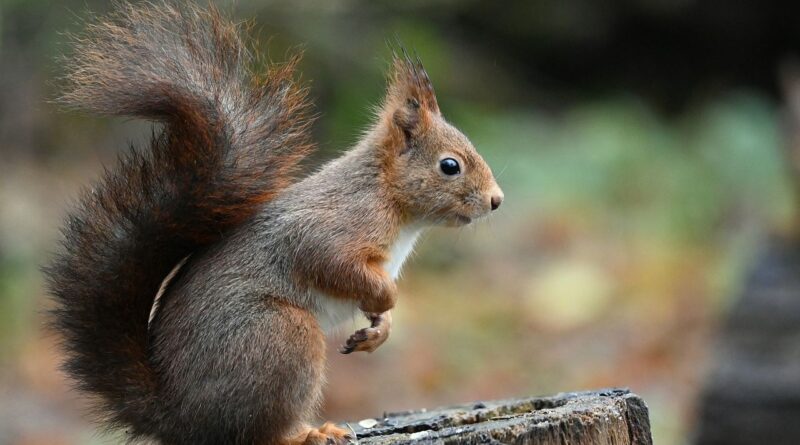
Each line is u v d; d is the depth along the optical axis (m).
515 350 16.77
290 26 18.41
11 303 16.17
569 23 24.08
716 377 10.92
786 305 11.45
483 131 20.83
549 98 23.92
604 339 16.92
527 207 20.61
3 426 13.70
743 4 23.94
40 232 16.81
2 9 17.12
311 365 6.11
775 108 23.19
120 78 6.11
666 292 18.12
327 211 6.62
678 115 24.45
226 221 6.40
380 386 15.61
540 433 6.00
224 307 6.10
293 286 6.35
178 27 6.35
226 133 6.29
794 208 13.71
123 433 6.21
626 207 20.88
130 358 6.08
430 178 7.08
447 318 17.72
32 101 17.91
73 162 18.38
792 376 10.64
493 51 23.97
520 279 18.95
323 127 18.20
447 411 7.07
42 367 15.23
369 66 18.66
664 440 13.23
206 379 5.97
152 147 6.28
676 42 24.62
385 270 6.84
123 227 6.22
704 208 20.59
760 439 10.62
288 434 6.11
